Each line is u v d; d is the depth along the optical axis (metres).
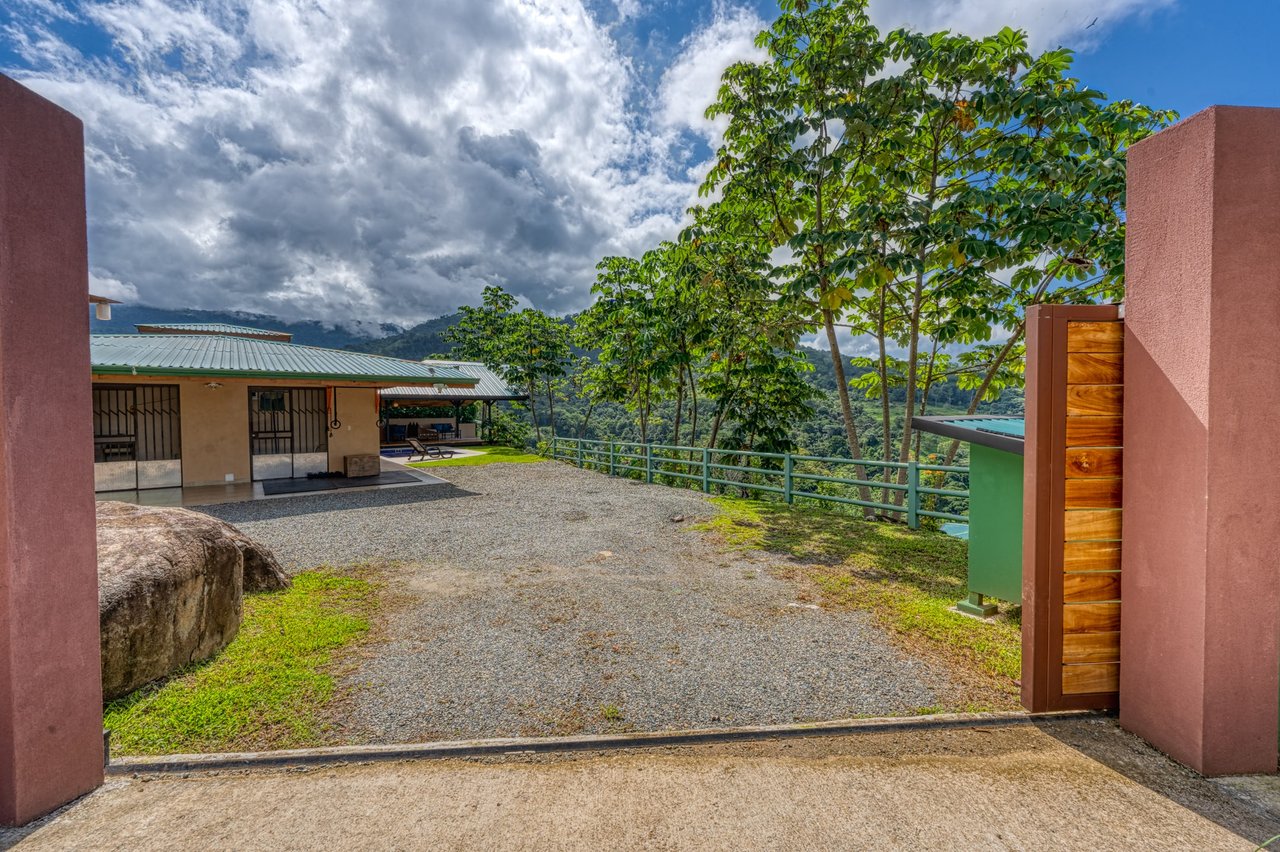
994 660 3.09
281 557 5.50
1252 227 1.95
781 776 2.06
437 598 4.29
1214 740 1.99
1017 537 3.55
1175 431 2.09
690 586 4.56
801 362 11.96
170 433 10.08
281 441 11.35
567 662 3.18
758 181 8.27
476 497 9.26
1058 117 6.34
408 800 1.94
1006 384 9.22
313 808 1.89
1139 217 2.24
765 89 8.09
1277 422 1.99
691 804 1.90
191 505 8.43
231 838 1.74
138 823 1.80
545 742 2.31
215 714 2.54
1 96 1.66
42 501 1.82
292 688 2.82
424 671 3.06
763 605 4.10
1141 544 2.26
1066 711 2.48
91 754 1.98
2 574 1.73
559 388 29.03
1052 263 7.44
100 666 2.05
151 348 9.87
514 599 4.27
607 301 14.68
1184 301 2.04
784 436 12.23
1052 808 1.85
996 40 6.68
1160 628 2.17
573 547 5.89
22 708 1.77
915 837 1.72
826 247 7.61
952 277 7.61
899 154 7.37
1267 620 2.00
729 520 7.13
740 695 2.77
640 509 8.09
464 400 23.48
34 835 1.73
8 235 1.68
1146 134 6.73
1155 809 1.83
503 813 1.86
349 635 3.53
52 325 1.83
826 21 7.42
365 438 12.27
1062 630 2.46
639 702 2.71
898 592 4.31
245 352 10.83
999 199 6.28
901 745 2.28
